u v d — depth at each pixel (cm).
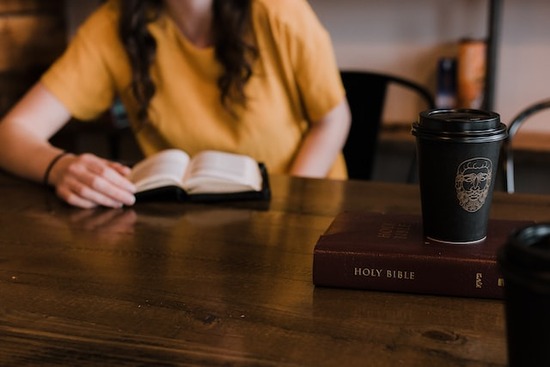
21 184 129
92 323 70
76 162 121
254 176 119
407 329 67
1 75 240
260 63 154
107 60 160
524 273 43
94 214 109
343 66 263
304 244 92
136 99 159
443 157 72
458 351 63
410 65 256
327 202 112
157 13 154
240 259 87
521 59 244
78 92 158
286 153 161
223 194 113
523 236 45
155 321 70
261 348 64
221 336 67
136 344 66
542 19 238
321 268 77
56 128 157
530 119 247
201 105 158
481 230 76
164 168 117
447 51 251
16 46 248
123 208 111
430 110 76
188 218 105
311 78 155
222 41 151
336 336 66
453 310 71
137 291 78
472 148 71
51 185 125
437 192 74
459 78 241
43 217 108
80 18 284
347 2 256
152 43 155
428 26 250
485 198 74
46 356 64
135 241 96
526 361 45
